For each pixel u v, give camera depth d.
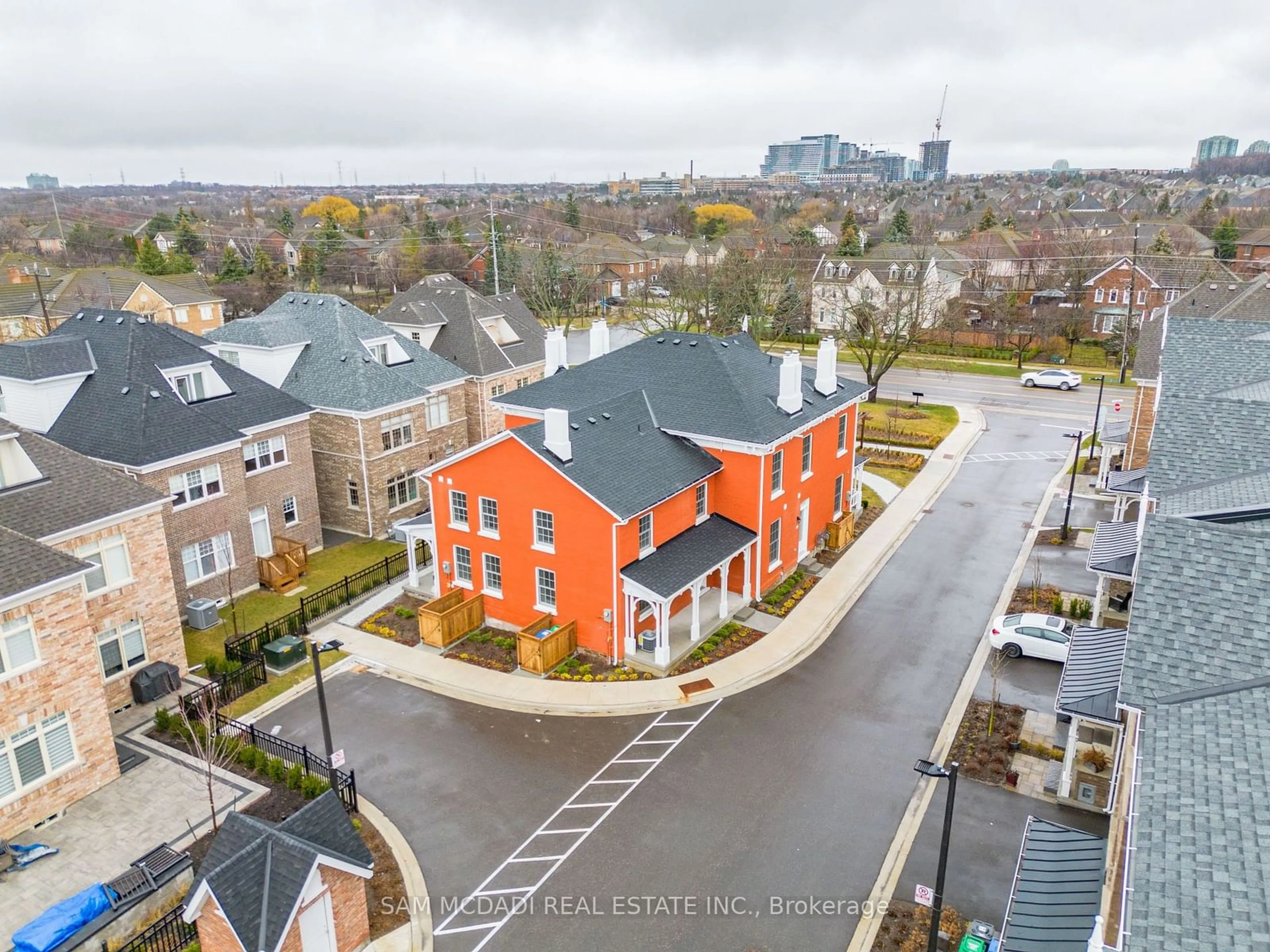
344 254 123.12
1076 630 21.91
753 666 27.19
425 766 22.53
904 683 26.28
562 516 27.05
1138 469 37.47
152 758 22.73
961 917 17.33
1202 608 13.09
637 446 29.72
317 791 21.05
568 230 173.50
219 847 15.94
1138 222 104.56
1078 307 83.12
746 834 19.86
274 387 36.09
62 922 16.50
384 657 28.11
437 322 49.44
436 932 17.19
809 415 33.44
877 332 63.50
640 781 21.81
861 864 18.91
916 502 42.41
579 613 27.80
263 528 34.59
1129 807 12.01
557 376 36.22
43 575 19.66
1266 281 54.19
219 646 29.12
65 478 24.47
